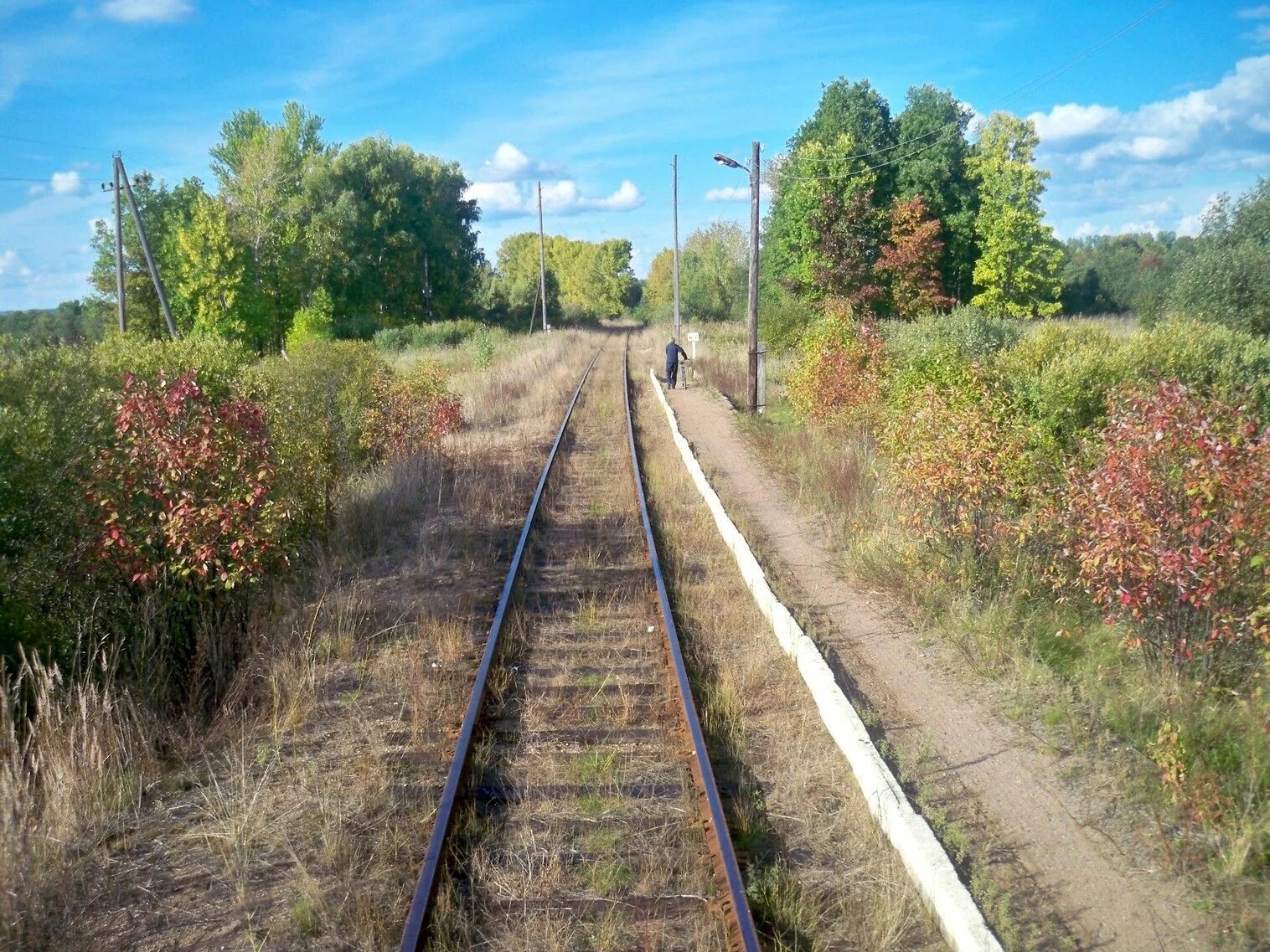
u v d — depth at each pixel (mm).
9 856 4273
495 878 4551
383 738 6105
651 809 5191
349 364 15234
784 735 6082
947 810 5070
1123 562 5910
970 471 8148
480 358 33781
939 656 7211
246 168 51406
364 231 59062
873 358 16672
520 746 5941
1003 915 4129
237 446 7473
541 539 11125
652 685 6805
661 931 4203
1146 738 5547
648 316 102000
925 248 41406
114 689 6227
